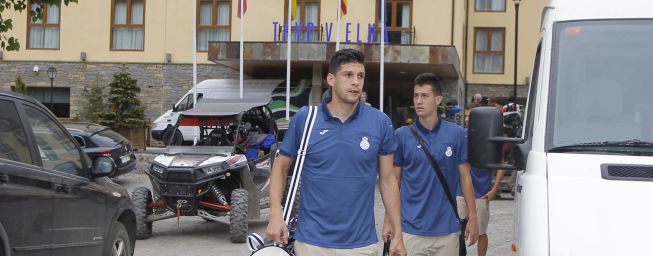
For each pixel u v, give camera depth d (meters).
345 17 27.12
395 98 29.33
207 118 11.31
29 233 5.40
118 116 25.77
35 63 29.52
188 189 10.45
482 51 34.56
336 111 4.49
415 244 5.81
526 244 3.92
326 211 4.41
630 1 4.89
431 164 5.76
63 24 29.45
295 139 4.55
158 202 10.96
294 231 4.64
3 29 10.05
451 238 5.82
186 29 29.22
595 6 4.91
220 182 11.04
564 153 4.27
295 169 4.47
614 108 4.45
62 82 29.45
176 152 11.05
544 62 4.75
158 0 29.31
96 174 6.67
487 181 7.42
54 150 6.16
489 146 4.53
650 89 4.48
